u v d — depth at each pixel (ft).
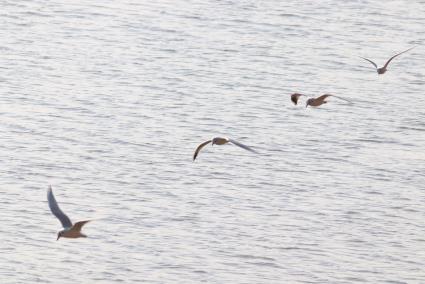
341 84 191.31
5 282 120.37
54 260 126.41
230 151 160.25
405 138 169.99
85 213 138.41
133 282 122.31
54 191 143.84
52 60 193.16
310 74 194.59
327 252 131.95
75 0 230.68
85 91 179.73
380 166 158.51
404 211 144.36
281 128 170.09
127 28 213.25
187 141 162.71
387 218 142.10
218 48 204.33
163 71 190.70
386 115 178.70
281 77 191.93
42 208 138.92
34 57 193.77
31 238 131.03
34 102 173.47
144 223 136.67
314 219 140.36
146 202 142.51
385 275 127.24
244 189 148.36
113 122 167.63
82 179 147.95
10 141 158.10
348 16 231.91
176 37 209.15
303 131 169.37
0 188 143.23
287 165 156.97
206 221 138.10
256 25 220.02
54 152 155.63
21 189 143.54
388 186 151.94
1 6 222.07
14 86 179.42
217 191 147.23
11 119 165.99
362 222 140.46
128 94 179.63
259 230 136.46
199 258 128.67
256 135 166.81
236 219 139.03
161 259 127.75
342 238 135.85
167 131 165.68
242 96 181.47
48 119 167.22
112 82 184.44
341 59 204.13
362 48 211.61
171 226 136.26
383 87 191.83
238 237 134.21
